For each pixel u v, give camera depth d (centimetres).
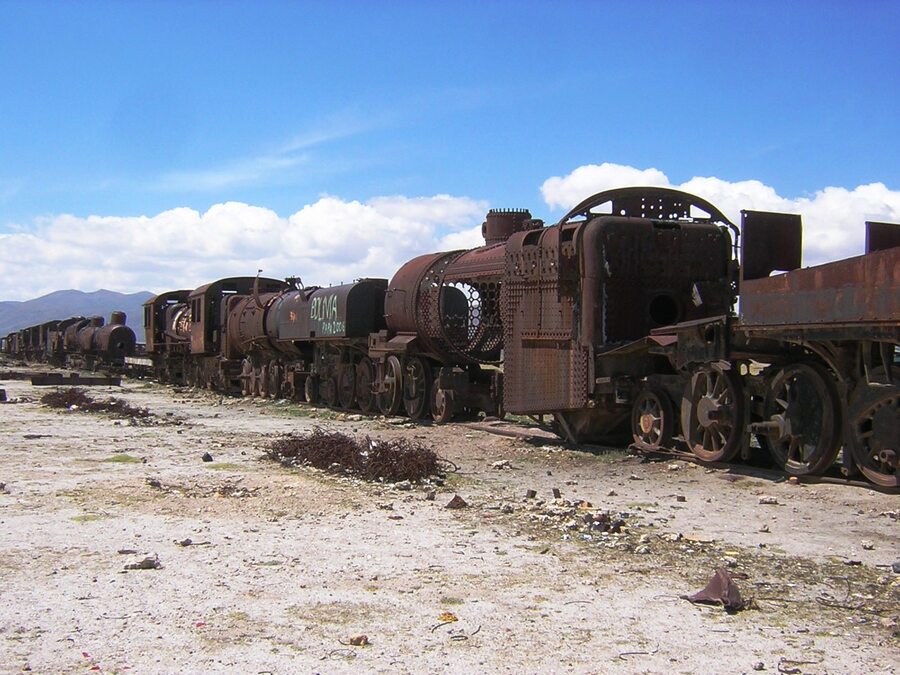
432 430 1902
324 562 758
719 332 1244
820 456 1139
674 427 1404
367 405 2391
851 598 674
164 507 988
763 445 1391
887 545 841
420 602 651
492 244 2023
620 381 1455
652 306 1523
